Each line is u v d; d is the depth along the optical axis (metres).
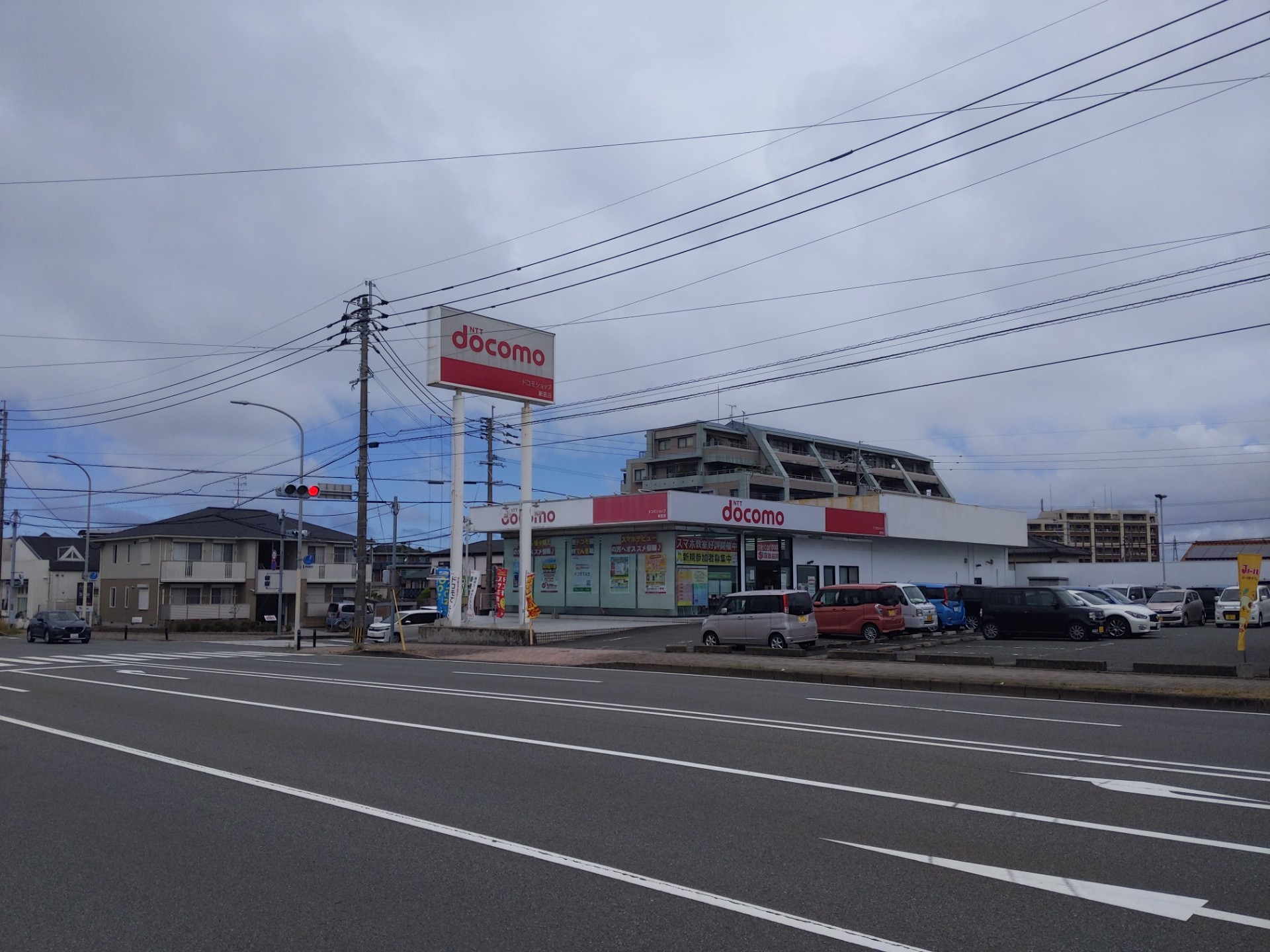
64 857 6.40
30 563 71.88
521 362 32.59
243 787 8.43
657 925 5.00
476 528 42.03
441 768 9.24
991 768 9.06
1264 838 6.58
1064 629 26.83
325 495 34.25
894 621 26.69
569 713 13.30
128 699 15.22
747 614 25.09
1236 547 56.97
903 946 4.68
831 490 85.50
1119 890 5.49
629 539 37.91
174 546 57.31
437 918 5.15
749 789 8.20
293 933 4.97
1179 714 13.34
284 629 56.78
